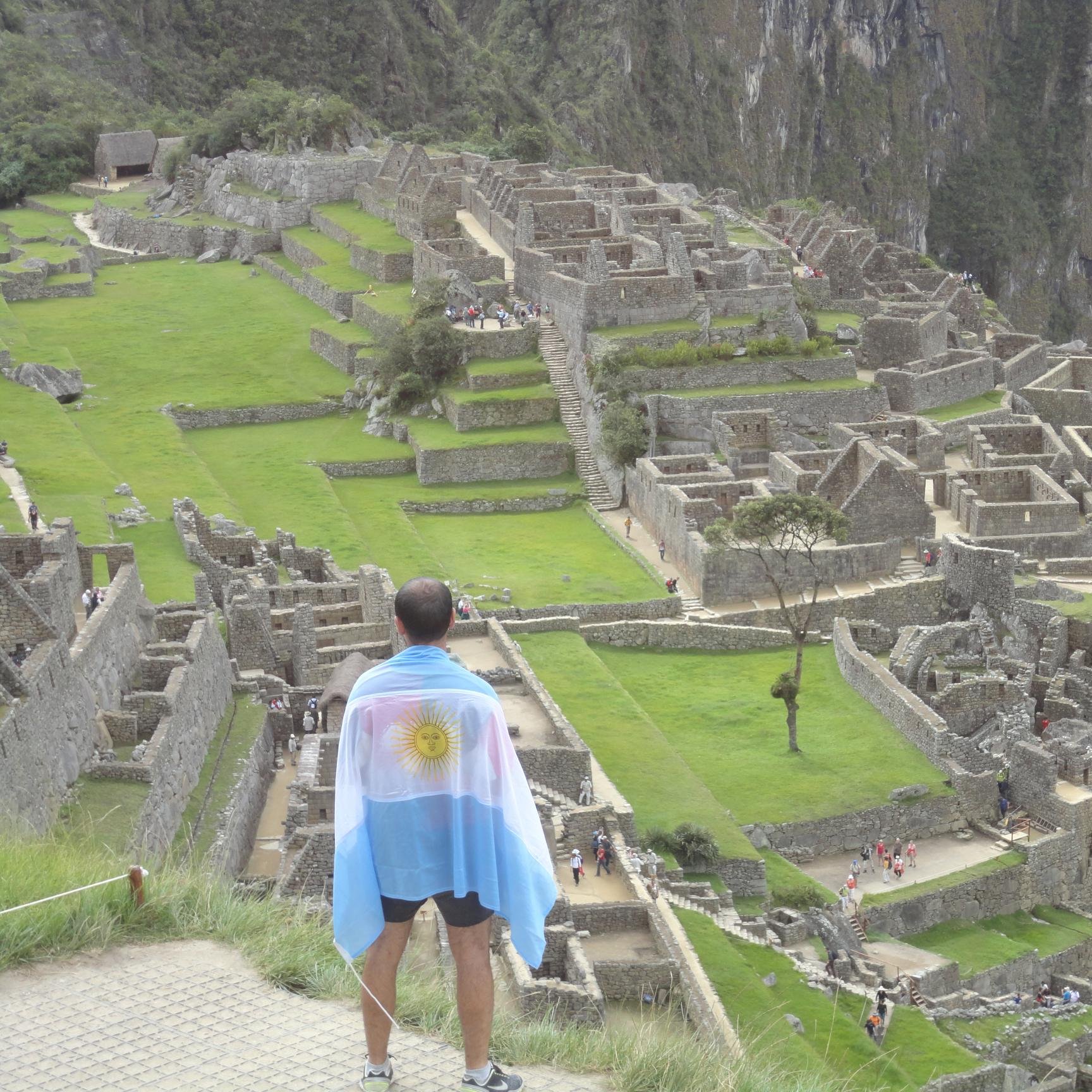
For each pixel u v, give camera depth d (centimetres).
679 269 13188
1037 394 13988
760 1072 2009
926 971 6456
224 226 19900
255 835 5978
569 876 5888
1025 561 10294
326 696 7125
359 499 12144
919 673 9012
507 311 14250
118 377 14762
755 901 6800
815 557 9981
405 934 1598
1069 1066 6028
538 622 9312
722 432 11838
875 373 13450
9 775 4422
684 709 8738
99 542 8812
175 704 5750
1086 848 7788
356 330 15412
